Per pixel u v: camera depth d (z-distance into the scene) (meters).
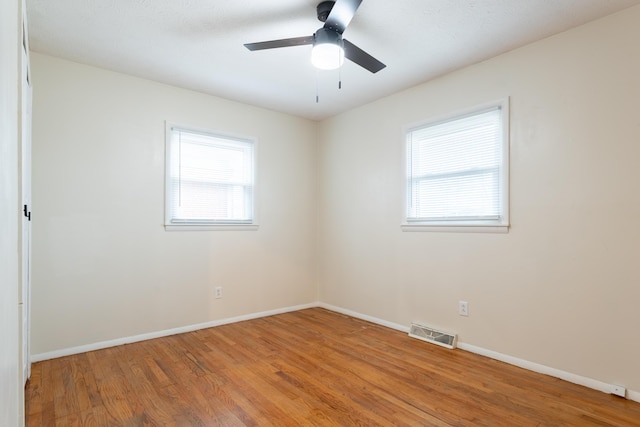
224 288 3.73
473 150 2.95
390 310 3.61
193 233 3.53
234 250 3.82
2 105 0.65
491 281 2.80
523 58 2.64
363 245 3.94
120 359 2.73
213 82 3.34
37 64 2.74
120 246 3.09
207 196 3.66
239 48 2.69
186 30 2.44
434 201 3.24
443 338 3.08
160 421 1.89
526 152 2.61
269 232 4.12
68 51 2.73
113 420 1.90
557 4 2.13
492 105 2.81
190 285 3.49
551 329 2.46
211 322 3.62
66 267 2.83
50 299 2.75
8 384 0.74
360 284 3.96
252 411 2.00
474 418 1.93
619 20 2.20
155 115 3.31
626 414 1.96
